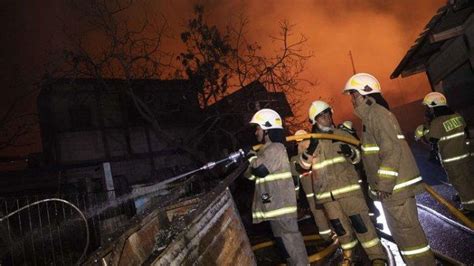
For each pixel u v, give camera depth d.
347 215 4.16
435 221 5.80
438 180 9.64
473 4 7.08
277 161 3.72
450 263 3.93
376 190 3.53
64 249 6.48
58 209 6.16
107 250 2.30
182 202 4.64
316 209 5.50
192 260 2.23
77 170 16.58
